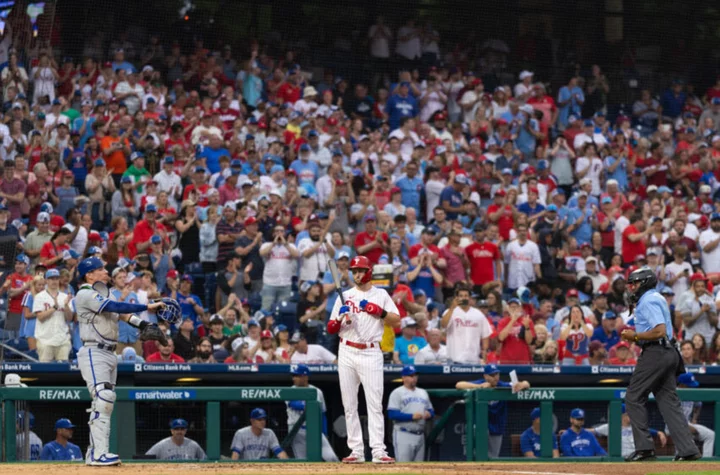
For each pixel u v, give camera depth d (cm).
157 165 7544
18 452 4306
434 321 6247
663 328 3947
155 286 5822
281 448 4609
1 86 6794
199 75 8688
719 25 10044
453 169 8012
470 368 5309
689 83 9881
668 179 8856
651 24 9869
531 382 5400
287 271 6538
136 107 8181
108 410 3531
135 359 5122
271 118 8488
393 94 9112
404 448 4938
